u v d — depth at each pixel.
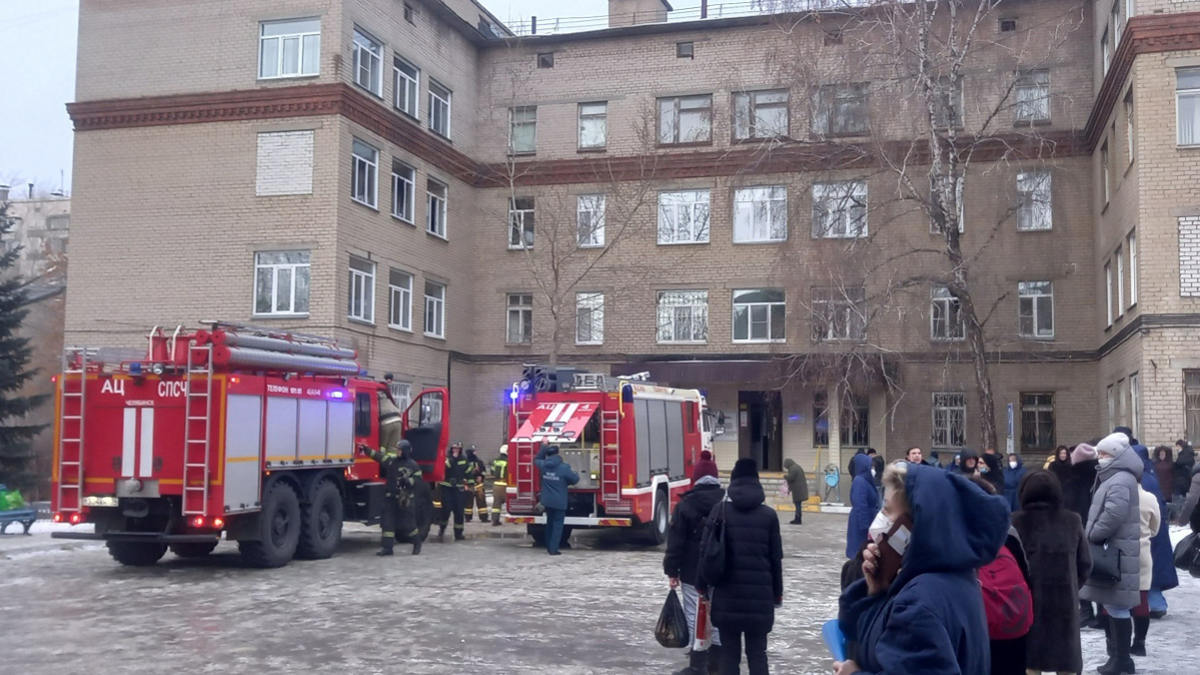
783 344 30.70
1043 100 30.48
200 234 28.92
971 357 29.83
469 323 36.69
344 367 17.25
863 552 4.05
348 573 14.86
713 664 8.16
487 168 37.06
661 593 13.11
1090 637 10.43
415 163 32.78
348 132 28.73
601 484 18.09
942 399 33.28
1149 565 8.95
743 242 35.44
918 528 3.60
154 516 14.79
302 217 28.22
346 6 28.73
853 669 3.82
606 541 20.17
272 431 15.19
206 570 15.08
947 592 3.55
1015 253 31.73
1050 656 6.68
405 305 32.28
